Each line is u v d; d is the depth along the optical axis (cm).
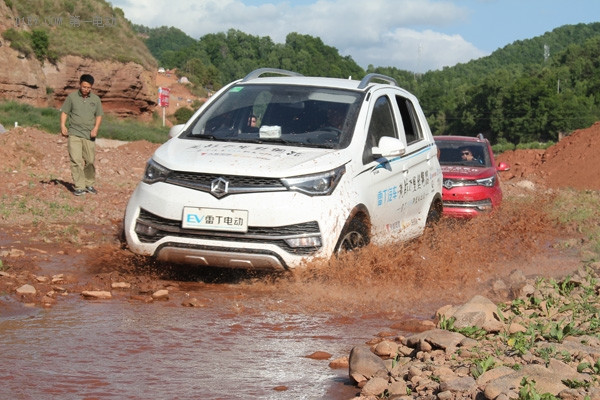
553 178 2897
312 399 413
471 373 424
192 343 520
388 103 875
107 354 484
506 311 607
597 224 1427
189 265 787
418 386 412
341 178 725
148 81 8819
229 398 410
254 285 725
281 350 514
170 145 773
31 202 1249
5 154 1906
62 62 7306
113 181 1722
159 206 714
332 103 815
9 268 731
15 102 6003
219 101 841
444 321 536
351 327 592
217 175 705
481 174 1446
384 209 800
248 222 691
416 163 903
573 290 716
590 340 509
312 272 696
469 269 829
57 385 419
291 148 752
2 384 415
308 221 694
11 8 7406
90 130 1380
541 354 464
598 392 387
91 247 885
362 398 405
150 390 418
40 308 601
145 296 658
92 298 647
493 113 18262
